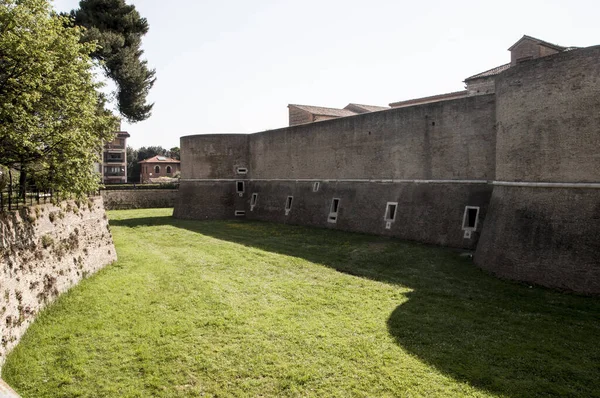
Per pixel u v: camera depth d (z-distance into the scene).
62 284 14.06
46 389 8.63
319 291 14.66
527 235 14.56
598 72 12.90
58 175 12.83
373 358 9.62
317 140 30.50
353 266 17.94
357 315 12.27
